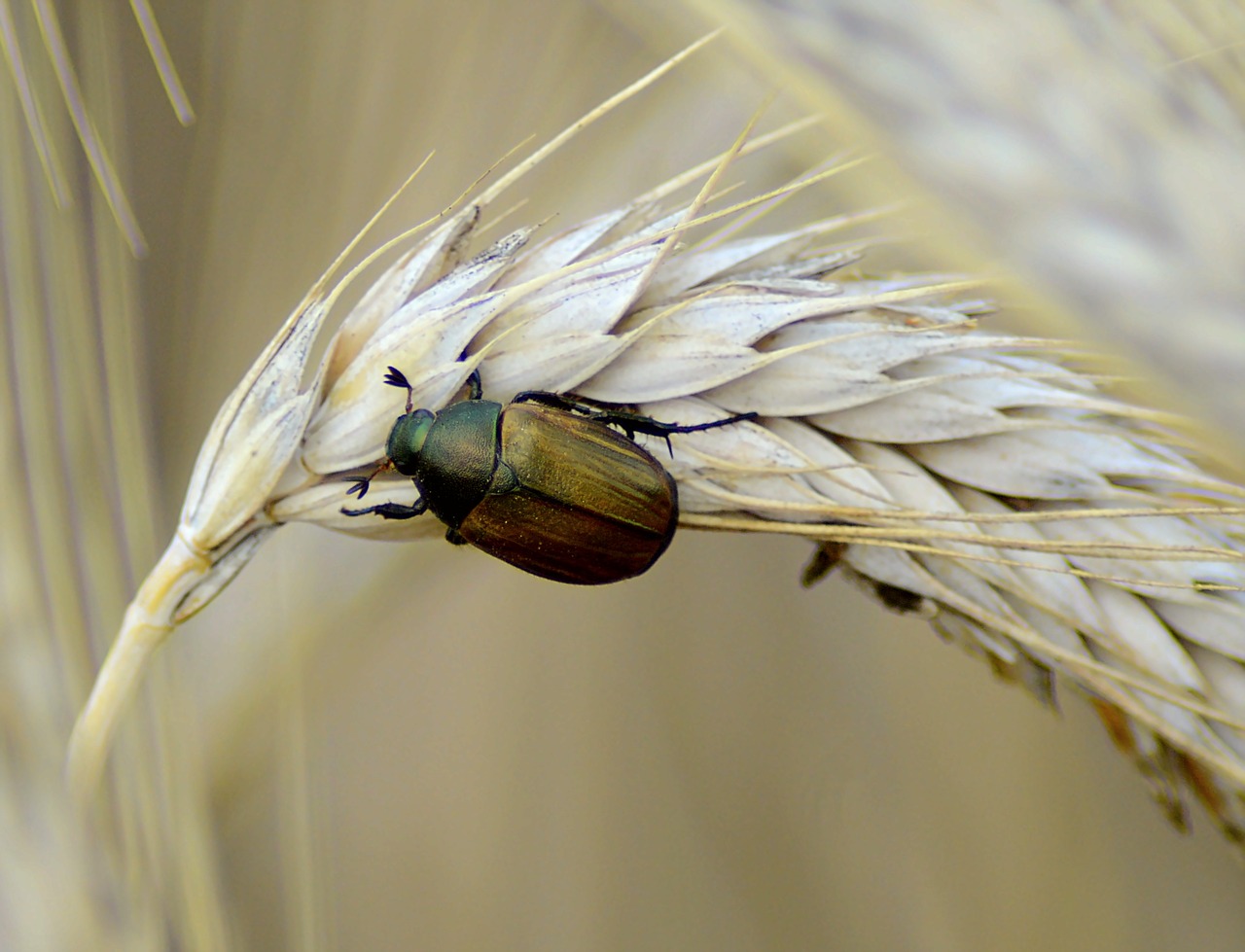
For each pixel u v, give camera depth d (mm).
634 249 113
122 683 107
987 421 112
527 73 131
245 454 109
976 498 115
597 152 131
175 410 126
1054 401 112
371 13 131
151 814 108
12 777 105
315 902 123
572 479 121
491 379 112
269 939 122
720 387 113
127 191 128
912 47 51
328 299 110
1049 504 114
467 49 131
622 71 131
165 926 106
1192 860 142
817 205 127
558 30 131
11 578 107
